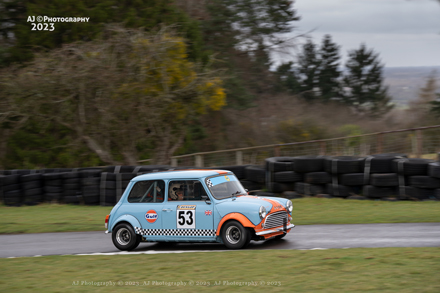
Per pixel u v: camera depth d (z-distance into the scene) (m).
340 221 31.19
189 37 74.62
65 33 68.25
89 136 54.28
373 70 146.62
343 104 132.75
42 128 62.16
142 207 25.67
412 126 101.00
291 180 41.78
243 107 86.38
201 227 24.05
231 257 21.31
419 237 23.94
